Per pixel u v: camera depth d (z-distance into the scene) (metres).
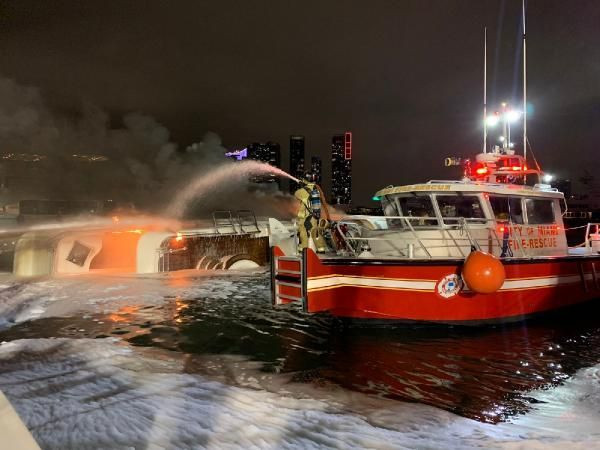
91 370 3.71
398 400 3.84
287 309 6.64
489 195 6.91
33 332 5.29
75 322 5.75
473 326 6.29
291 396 3.54
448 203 6.87
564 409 3.65
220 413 2.89
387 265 5.96
